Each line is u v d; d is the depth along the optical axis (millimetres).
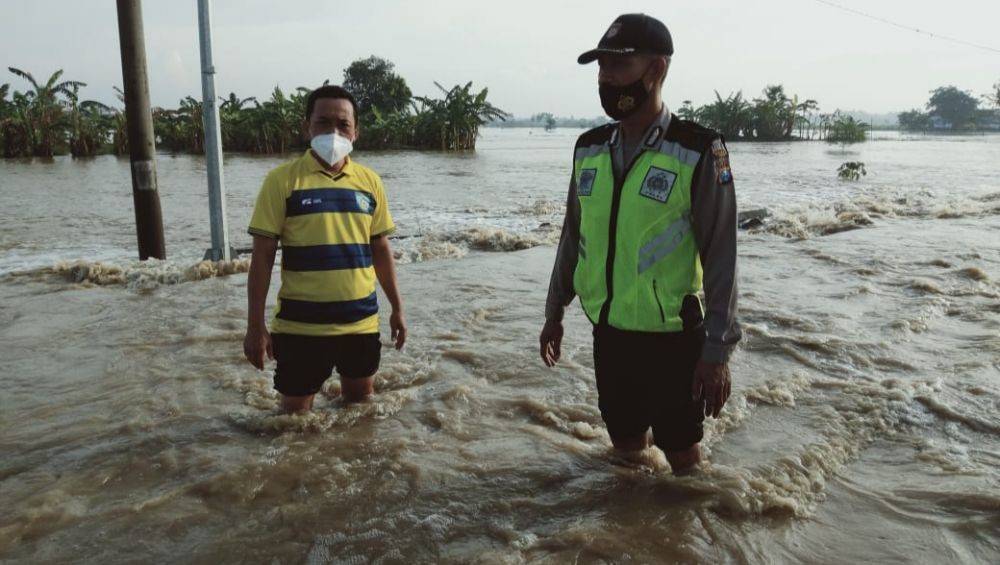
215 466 3049
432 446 3256
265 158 42000
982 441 3334
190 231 11727
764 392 3902
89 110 49875
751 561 2350
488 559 2346
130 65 7977
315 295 3238
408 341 4996
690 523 2551
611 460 3053
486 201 16891
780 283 6758
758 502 2680
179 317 5660
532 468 3014
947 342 4840
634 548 2404
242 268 7652
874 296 6141
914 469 3059
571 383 4164
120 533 2533
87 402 3865
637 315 2449
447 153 48656
